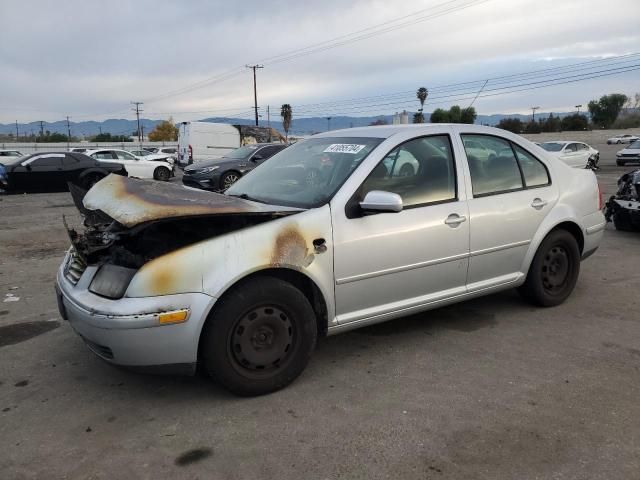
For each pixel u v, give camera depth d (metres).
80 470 2.65
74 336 4.45
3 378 3.69
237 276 3.12
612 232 8.70
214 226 3.24
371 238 3.61
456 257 4.05
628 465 2.63
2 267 6.96
